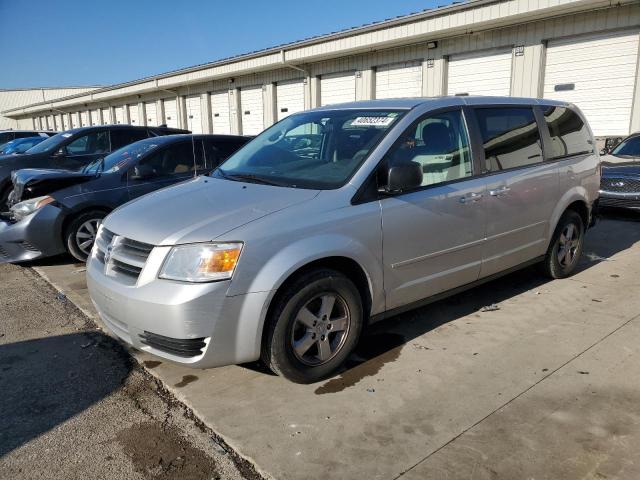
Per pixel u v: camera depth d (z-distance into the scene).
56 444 2.75
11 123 58.53
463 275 4.06
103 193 6.16
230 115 22.94
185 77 23.97
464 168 4.03
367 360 3.61
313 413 2.98
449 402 3.06
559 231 5.04
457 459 2.55
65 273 5.83
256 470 2.53
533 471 2.46
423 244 3.68
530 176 4.52
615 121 11.43
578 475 2.43
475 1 12.32
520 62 12.71
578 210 5.37
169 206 3.41
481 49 13.46
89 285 3.47
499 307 4.55
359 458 2.58
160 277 2.94
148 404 3.14
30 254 5.92
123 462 2.60
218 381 3.38
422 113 3.82
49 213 5.87
